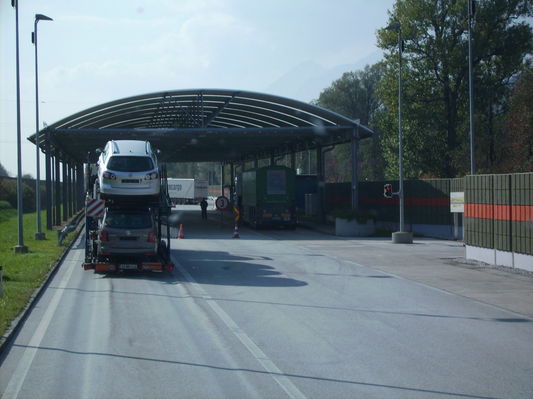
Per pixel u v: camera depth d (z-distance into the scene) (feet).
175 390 25.00
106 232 62.03
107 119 149.59
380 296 50.08
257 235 122.42
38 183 104.68
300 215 194.18
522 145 130.31
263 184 135.95
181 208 270.46
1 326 35.83
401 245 101.30
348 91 281.13
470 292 52.47
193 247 95.61
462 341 34.09
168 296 49.26
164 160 239.91
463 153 151.94
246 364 29.01
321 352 31.40
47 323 38.42
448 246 99.60
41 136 127.44
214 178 524.52
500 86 156.35
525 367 28.63
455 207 100.07
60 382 26.18
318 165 156.87
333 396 24.22
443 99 161.17
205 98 134.31
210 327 37.42
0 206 193.67
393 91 162.30
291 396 24.23
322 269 68.54
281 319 40.06
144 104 135.74
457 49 152.25
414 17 154.40
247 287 54.60
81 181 228.84
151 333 35.63
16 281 55.67
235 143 161.89
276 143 167.22
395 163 166.50
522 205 65.57
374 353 31.24
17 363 29.25
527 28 151.02
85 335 35.09
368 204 145.48
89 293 50.72
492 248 72.18
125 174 66.74
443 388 25.26
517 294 51.44
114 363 29.12
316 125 143.84
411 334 35.83
